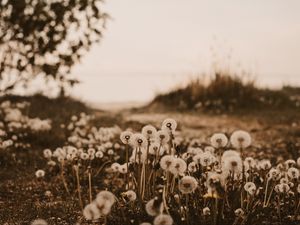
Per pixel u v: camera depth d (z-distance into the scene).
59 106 3.99
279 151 2.68
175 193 1.38
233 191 1.28
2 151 2.23
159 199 1.07
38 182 1.91
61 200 1.68
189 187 1.13
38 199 1.69
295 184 1.40
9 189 1.82
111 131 2.42
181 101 5.02
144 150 1.40
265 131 3.51
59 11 2.95
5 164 2.15
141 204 1.28
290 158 2.45
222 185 1.18
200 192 1.31
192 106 5.02
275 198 1.42
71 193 1.76
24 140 2.63
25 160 2.24
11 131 2.69
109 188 1.72
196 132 3.42
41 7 2.98
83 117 3.19
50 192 1.75
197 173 1.33
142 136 1.32
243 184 1.26
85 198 1.68
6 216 1.50
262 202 1.41
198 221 1.21
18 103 3.62
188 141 2.76
